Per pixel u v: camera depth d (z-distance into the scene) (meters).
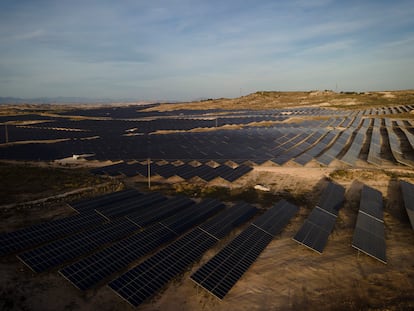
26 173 39.47
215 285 18.08
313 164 51.53
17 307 16.08
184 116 146.50
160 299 17.55
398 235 26.33
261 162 52.38
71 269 18.25
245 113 147.88
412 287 19.02
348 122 101.75
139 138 76.56
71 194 33.81
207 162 54.78
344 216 30.08
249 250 22.41
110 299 17.28
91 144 68.75
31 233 22.69
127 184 41.03
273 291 18.73
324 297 18.16
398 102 186.75
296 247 24.19
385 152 60.94
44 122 121.38
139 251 21.70
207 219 29.12
